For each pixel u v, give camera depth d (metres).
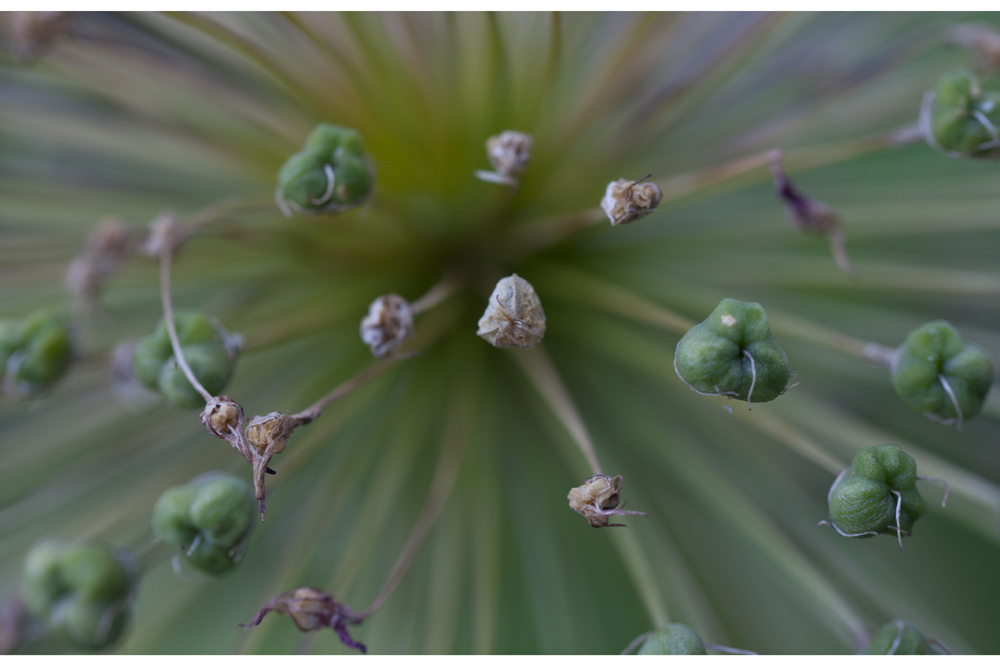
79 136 0.21
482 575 0.20
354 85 0.20
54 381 0.19
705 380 0.17
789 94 0.22
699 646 0.17
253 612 0.21
